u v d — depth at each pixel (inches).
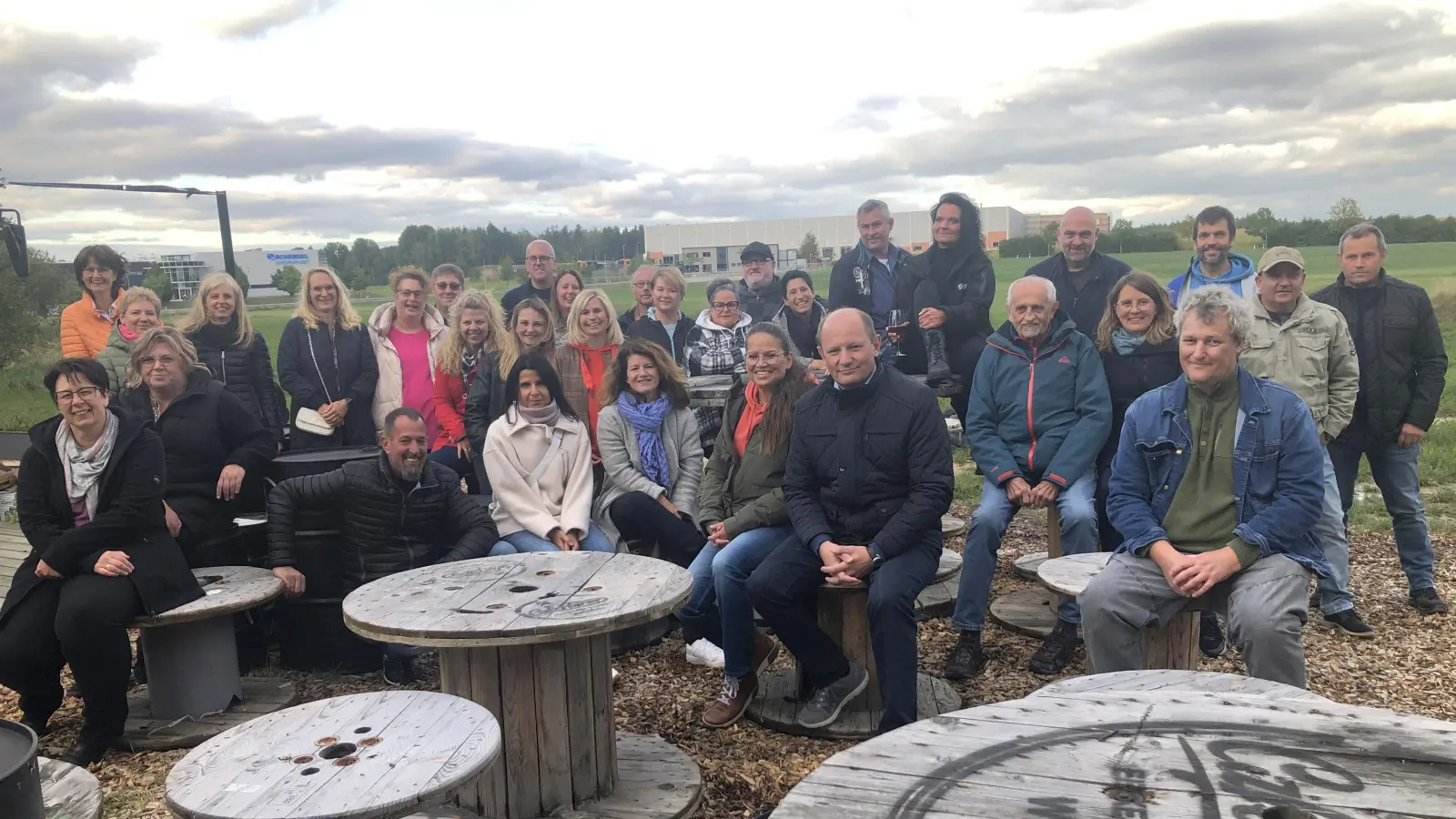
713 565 156.8
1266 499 123.3
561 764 123.6
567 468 183.3
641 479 186.9
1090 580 138.2
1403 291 191.2
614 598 125.0
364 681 179.3
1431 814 63.2
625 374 192.7
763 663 162.9
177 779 88.5
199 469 178.7
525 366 182.7
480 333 226.7
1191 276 216.5
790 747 146.6
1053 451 176.2
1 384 792.9
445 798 87.1
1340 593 185.3
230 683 164.7
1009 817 64.0
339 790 85.7
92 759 147.6
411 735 97.6
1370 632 183.0
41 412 642.8
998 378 182.5
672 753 141.8
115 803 134.1
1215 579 118.5
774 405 164.2
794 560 147.3
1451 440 381.4
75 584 147.4
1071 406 177.6
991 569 173.5
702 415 223.3
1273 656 115.2
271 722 101.3
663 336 270.2
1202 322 123.1
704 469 179.9
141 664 182.4
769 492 161.3
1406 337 190.5
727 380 223.0
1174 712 81.0
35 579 150.4
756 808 129.9
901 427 145.2
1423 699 155.9
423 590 131.9
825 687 150.6
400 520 173.2
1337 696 157.8
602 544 179.3
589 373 215.6
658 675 176.9
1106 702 83.7
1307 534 123.5
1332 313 184.4
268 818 80.8
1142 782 68.7
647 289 292.8
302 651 182.2
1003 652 183.3
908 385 147.6
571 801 124.7
